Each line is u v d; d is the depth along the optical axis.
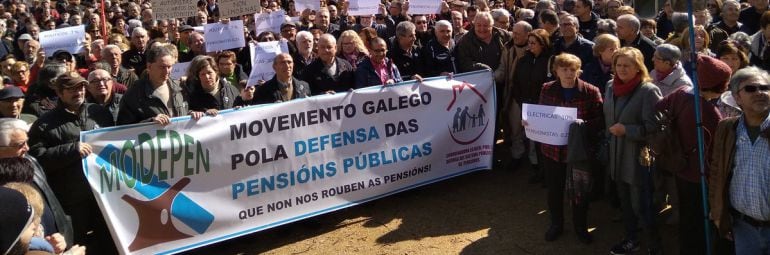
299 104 5.87
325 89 6.77
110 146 4.98
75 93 4.95
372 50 6.83
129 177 5.07
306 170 5.95
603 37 6.10
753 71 3.69
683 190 4.46
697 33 6.18
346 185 6.21
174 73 8.02
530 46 6.85
